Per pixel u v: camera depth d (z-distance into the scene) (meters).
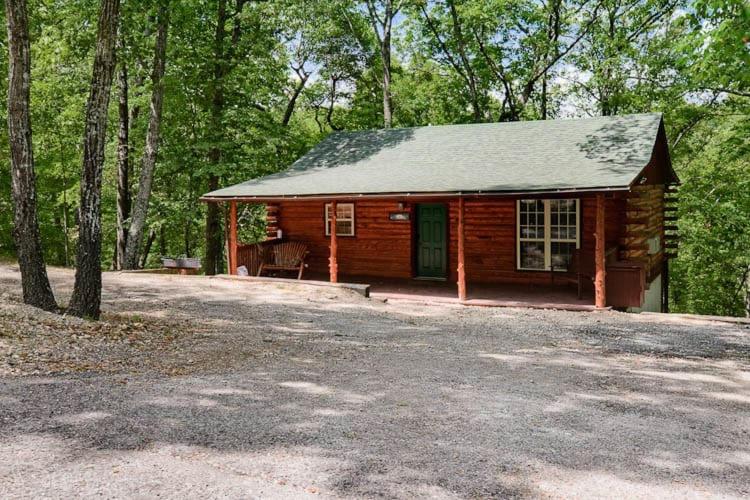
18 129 9.55
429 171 15.63
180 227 30.30
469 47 29.27
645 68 23.95
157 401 5.73
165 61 20.88
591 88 26.91
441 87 30.25
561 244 15.66
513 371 7.52
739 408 6.05
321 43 28.06
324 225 18.62
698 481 4.25
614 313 12.31
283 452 4.57
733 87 19.38
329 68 28.77
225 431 4.98
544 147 15.72
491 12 26.50
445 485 4.07
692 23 9.88
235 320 10.86
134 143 24.98
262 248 17.62
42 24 19.56
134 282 15.47
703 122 25.19
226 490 3.88
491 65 28.47
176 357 7.74
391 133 19.52
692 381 7.12
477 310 12.83
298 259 17.41
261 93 23.17
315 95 30.09
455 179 14.38
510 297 14.10
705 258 24.20
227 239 25.06
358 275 18.17
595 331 10.43
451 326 10.92
